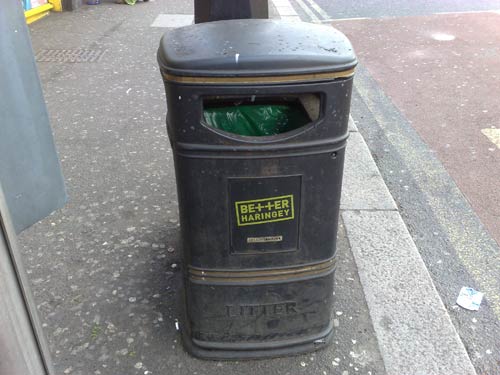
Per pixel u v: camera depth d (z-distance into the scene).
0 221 1.20
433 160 4.21
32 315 1.37
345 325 2.53
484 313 2.68
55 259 2.99
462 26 8.21
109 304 2.66
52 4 9.07
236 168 1.95
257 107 2.03
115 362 2.34
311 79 1.81
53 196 1.85
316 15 9.31
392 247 3.07
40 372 1.44
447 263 3.06
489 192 3.78
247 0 2.60
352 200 3.52
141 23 8.55
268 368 2.31
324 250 2.17
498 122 4.86
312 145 1.93
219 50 1.82
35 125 1.71
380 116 5.02
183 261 2.23
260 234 2.09
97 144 4.34
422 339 2.45
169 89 1.84
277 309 2.26
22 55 1.61
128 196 3.60
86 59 6.64
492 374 2.34
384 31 8.04
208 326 2.28
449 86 5.74
